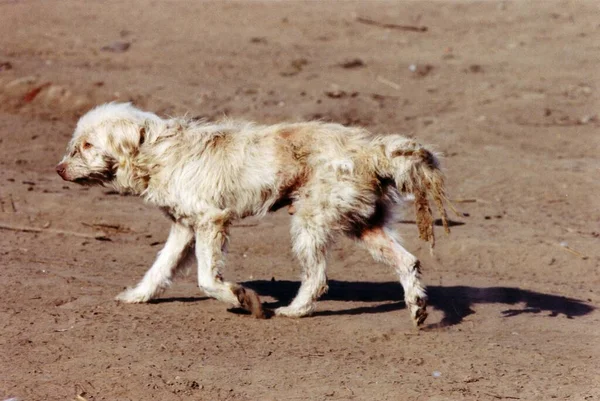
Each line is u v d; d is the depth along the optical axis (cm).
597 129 1917
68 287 1055
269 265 1211
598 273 1211
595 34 2528
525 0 2819
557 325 1002
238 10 2750
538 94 2111
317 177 952
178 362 847
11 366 828
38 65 2205
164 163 972
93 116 994
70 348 873
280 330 947
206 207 962
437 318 1006
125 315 973
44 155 1727
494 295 1109
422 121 1947
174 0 2848
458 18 2684
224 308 1012
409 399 782
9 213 1354
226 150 969
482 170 1658
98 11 2731
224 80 2164
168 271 1016
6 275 1085
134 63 2275
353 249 1267
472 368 862
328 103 2014
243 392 786
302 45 2458
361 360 873
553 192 1563
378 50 2427
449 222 1384
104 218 1351
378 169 948
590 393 811
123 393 777
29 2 2786
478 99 2078
